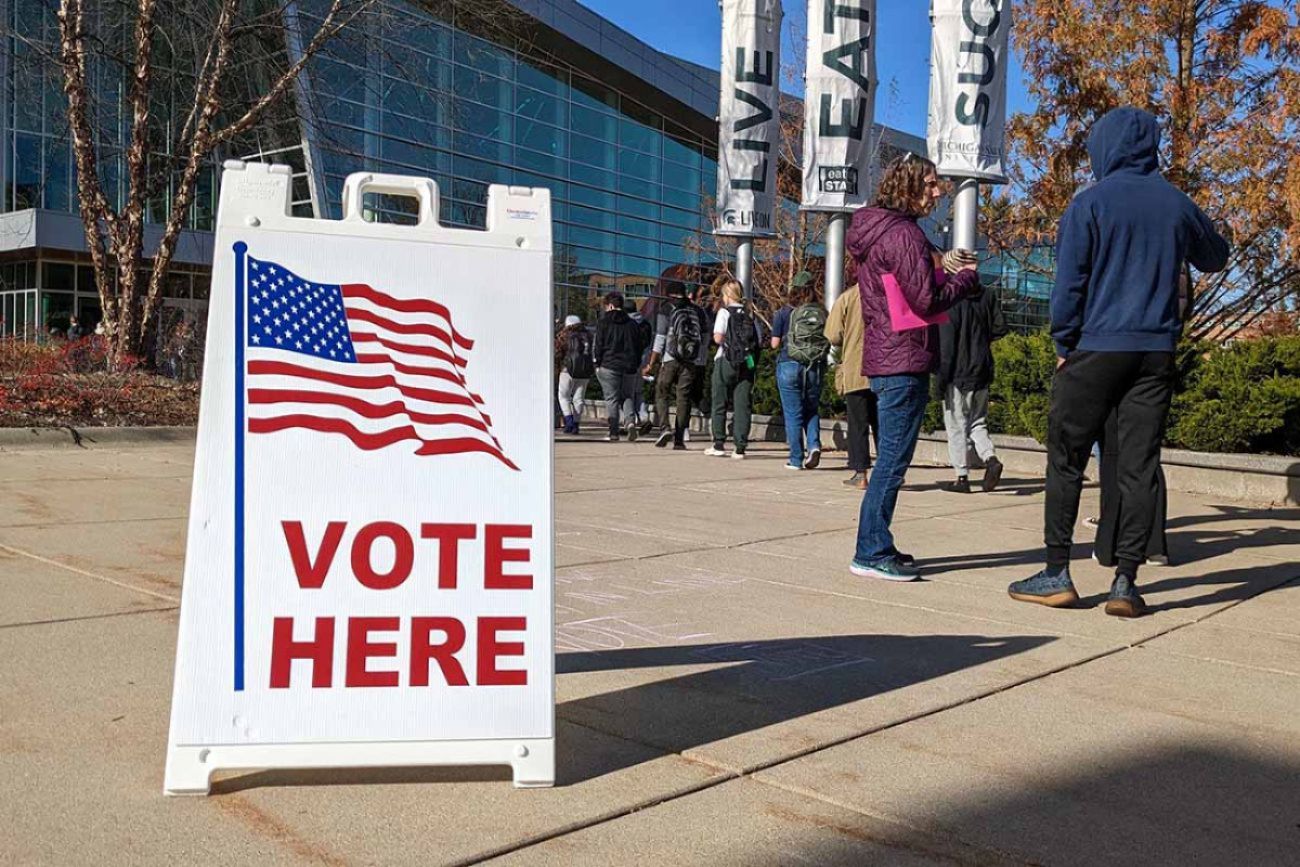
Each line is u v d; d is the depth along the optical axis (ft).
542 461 9.91
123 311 50.14
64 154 103.30
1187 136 47.85
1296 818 9.38
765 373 51.26
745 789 9.68
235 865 7.93
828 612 16.42
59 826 8.46
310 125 61.05
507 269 10.12
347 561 9.39
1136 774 10.28
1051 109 50.37
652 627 15.24
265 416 9.41
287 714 9.17
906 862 8.38
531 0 103.86
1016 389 38.55
